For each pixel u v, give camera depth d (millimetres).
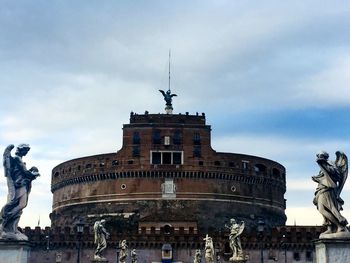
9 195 21281
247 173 140375
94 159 140625
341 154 20172
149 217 126625
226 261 114062
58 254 116312
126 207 133500
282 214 149250
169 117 140500
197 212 132125
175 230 119312
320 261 19500
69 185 145375
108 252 114938
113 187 136625
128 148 137375
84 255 116125
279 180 149375
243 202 137750
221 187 136250
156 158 136250
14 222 21234
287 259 115438
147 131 137625
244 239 116062
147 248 116000
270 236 116625
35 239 116875
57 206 148625
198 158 136125
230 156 139000
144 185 134500
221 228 131875
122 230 125875
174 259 115375
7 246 20672
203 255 115375
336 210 19531
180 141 137125
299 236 116562
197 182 135125
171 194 133375
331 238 19047
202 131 138500
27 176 21562
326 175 19812
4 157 21453
